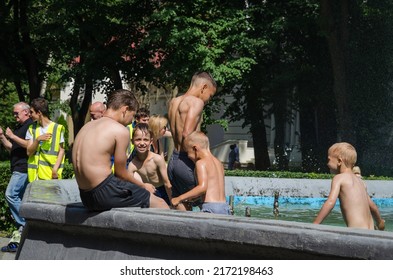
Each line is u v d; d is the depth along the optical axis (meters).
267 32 28.83
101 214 6.19
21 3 31.53
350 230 4.62
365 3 29.53
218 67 27.80
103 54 29.98
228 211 7.84
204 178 7.83
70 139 45.03
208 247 5.27
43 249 6.92
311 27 30.12
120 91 6.86
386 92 29.86
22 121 11.64
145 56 30.61
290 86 31.03
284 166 32.62
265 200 14.11
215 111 31.70
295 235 4.70
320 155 30.98
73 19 30.06
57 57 32.03
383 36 29.66
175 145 8.66
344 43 28.83
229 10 28.45
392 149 30.00
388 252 4.28
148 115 10.22
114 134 6.51
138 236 5.82
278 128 32.97
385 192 15.70
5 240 12.09
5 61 32.25
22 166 11.49
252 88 32.06
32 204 6.97
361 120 29.72
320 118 31.08
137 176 9.45
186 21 27.61
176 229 5.42
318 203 14.31
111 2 30.59
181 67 27.69
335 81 28.31
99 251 6.25
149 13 30.41
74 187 9.95
